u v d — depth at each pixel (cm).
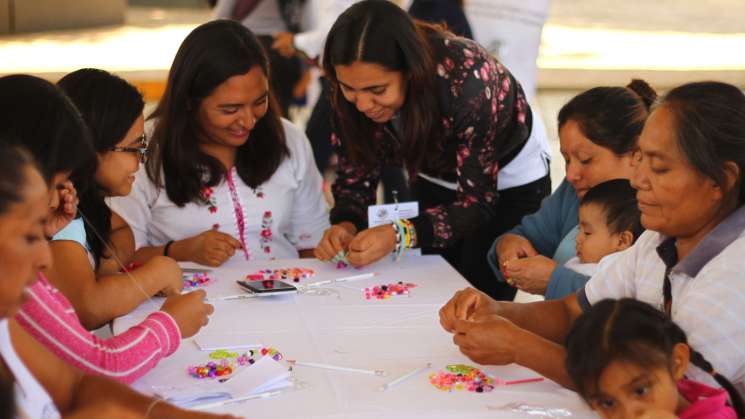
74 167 218
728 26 1416
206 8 1450
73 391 200
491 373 228
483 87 320
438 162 346
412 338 253
